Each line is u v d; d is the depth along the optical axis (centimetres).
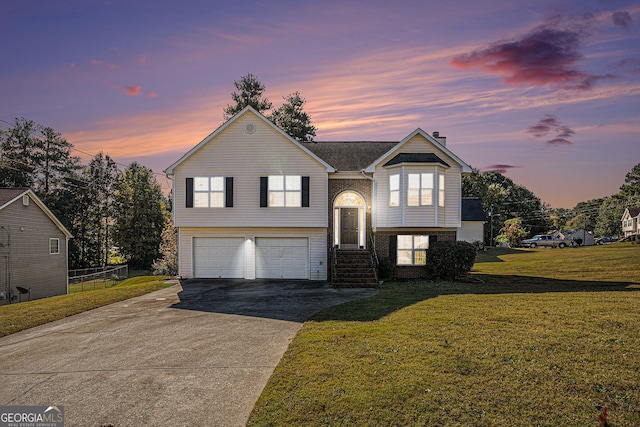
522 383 641
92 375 788
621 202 8438
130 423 602
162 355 895
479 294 1466
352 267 1991
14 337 1113
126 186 5588
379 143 2527
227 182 2122
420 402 603
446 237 2139
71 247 5375
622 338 805
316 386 673
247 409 636
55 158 5544
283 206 2117
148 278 2761
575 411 563
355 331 973
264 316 1257
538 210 8594
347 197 2212
